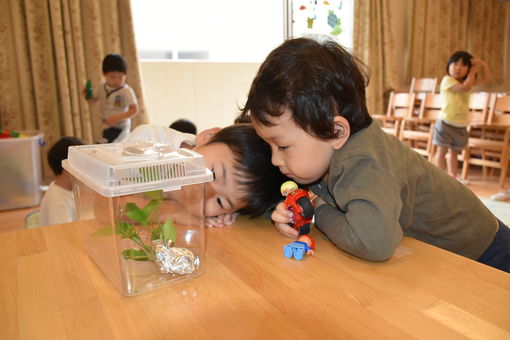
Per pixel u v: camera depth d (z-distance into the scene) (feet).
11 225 7.62
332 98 2.06
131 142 2.04
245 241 2.22
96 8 9.99
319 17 13.88
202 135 3.05
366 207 1.92
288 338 1.34
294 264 1.91
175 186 1.70
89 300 1.61
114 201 1.62
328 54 2.16
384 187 1.99
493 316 1.45
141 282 1.72
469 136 12.23
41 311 1.53
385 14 14.52
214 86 12.56
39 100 9.80
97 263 1.93
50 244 2.18
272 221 2.57
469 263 1.89
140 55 11.71
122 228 1.67
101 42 10.29
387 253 1.86
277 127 2.06
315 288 1.67
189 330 1.40
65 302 1.60
